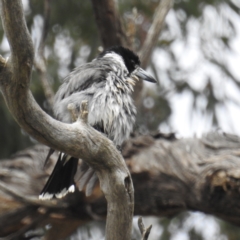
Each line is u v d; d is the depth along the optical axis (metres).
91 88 8.87
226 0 16.34
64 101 8.80
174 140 10.45
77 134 6.48
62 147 6.50
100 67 9.25
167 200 9.85
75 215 9.95
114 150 6.66
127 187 6.74
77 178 8.43
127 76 9.50
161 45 16.78
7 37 5.90
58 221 10.09
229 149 10.04
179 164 9.80
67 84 9.10
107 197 6.79
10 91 6.08
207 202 9.59
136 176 9.87
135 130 10.62
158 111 16.56
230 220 9.79
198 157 9.90
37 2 15.20
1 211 9.79
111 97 8.85
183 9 16.20
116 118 8.89
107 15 11.58
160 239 14.76
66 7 15.31
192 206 9.89
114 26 11.73
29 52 5.93
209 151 10.07
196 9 16.14
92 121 8.73
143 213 10.16
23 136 15.15
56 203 9.70
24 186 9.92
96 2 11.45
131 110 9.18
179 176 9.72
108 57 9.82
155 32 12.60
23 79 6.01
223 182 9.30
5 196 9.73
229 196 9.38
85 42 15.84
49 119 6.33
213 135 10.48
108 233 6.87
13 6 5.76
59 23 15.49
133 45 12.12
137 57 10.27
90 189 8.37
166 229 14.81
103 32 11.84
